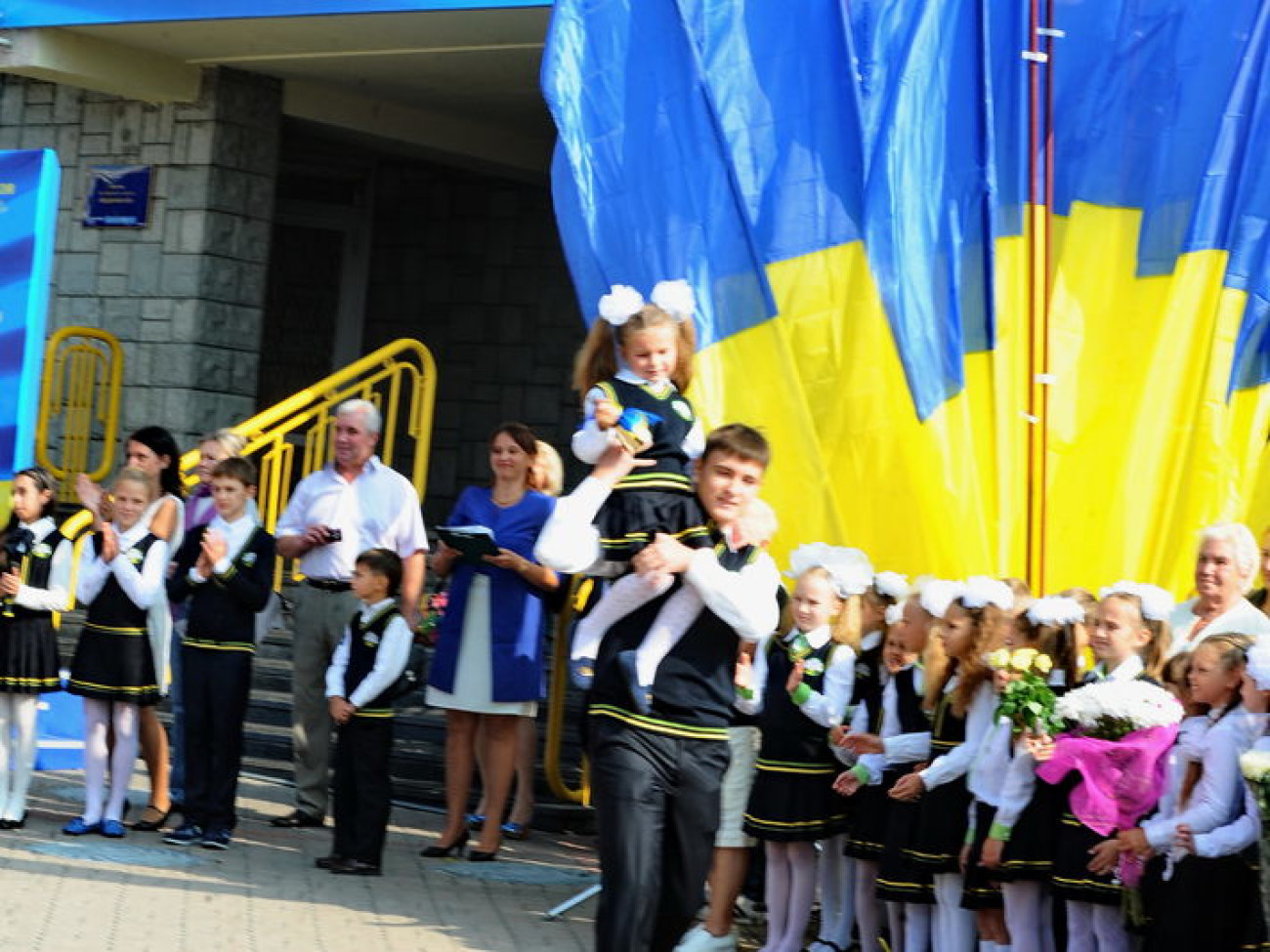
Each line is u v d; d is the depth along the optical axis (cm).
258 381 2406
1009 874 982
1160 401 1273
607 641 807
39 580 1384
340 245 2475
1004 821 975
